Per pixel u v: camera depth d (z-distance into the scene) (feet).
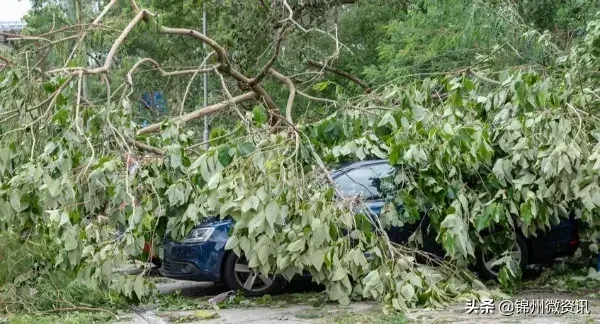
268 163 25.77
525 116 28.48
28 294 29.01
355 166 33.35
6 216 26.71
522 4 48.62
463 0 48.83
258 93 40.16
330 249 25.70
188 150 31.30
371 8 75.61
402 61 59.16
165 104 74.02
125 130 29.78
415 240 30.50
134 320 27.91
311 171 28.48
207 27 68.03
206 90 58.85
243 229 25.93
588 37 33.50
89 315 28.17
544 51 37.47
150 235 29.25
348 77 46.83
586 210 28.76
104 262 26.76
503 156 30.35
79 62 32.94
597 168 26.02
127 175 27.78
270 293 32.91
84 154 28.99
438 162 28.45
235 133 29.86
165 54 69.51
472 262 31.45
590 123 29.17
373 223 27.66
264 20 50.42
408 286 26.61
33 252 28.94
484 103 31.35
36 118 30.32
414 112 30.71
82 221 27.37
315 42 56.59
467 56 48.16
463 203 28.63
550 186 28.25
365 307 28.89
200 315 27.99
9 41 32.89
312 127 30.81
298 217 25.85
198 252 32.50
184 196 27.96
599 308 27.91
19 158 29.19
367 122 32.12
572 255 36.14
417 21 58.13
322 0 53.36
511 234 30.76
